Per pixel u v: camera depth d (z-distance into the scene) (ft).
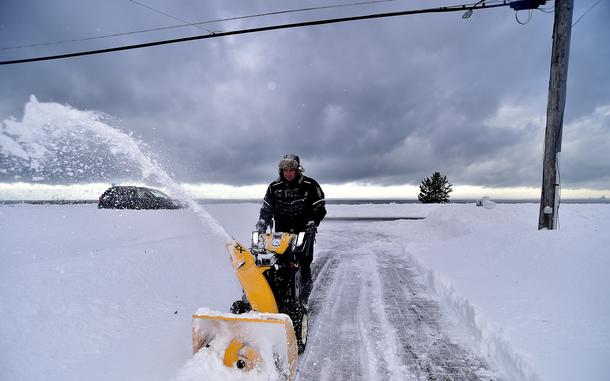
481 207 43.55
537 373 8.16
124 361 9.87
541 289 14.15
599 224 30.63
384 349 11.45
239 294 16.34
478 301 13.04
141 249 17.90
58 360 9.66
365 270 22.98
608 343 9.48
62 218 27.99
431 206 84.43
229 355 8.66
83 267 14.44
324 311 15.23
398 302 16.28
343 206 88.58
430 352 11.20
